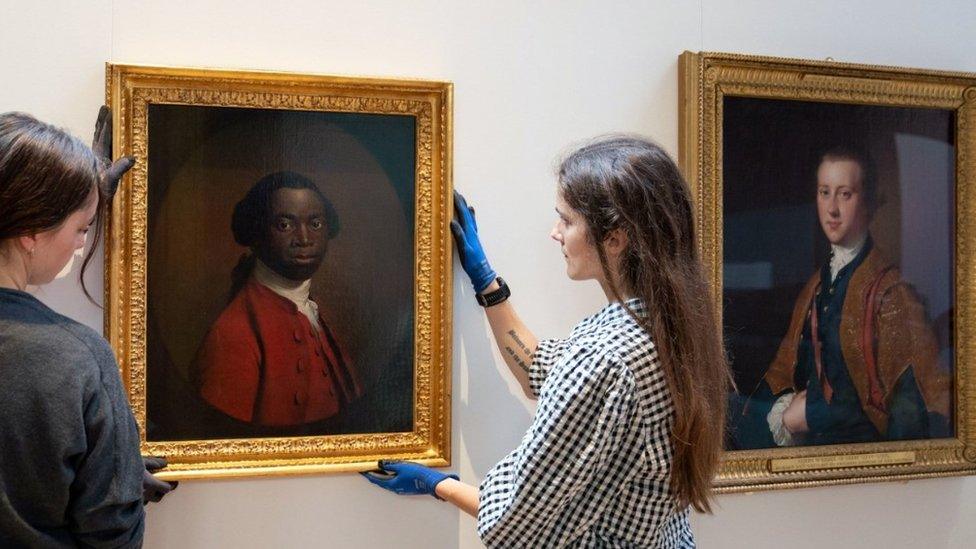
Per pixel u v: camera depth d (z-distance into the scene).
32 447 1.01
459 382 1.62
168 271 1.46
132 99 1.43
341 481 1.57
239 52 1.51
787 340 1.71
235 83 1.46
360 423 1.55
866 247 1.75
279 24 1.52
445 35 1.59
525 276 1.64
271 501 1.54
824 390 1.73
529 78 1.63
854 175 1.75
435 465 1.57
